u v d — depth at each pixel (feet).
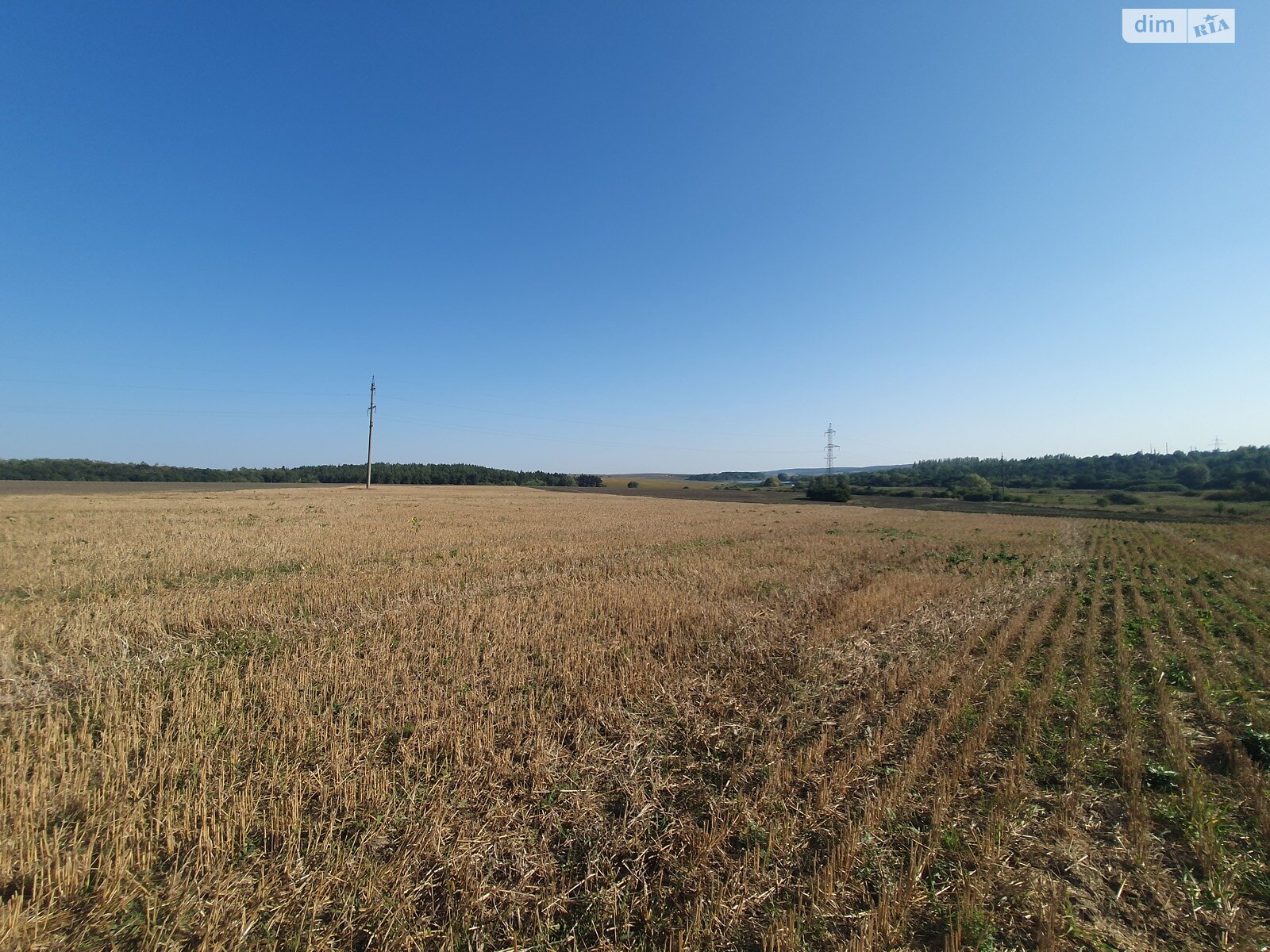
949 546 76.38
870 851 13.57
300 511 103.24
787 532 89.56
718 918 11.67
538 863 13.14
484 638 29.19
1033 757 18.56
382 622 32.27
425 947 11.11
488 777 16.35
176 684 22.18
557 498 186.91
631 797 15.69
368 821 14.21
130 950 10.61
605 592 40.47
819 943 11.23
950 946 10.93
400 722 19.58
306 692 21.67
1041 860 13.73
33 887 11.68
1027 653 29.45
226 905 11.51
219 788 14.85
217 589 40.06
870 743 18.65
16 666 25.00
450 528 82.23
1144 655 29.55
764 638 30.48
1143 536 100.42
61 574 43.62
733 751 18.54
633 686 23.45
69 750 16.81
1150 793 16.55
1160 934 11.73
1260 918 12.06
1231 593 47.29
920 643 31.04
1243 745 19.25
